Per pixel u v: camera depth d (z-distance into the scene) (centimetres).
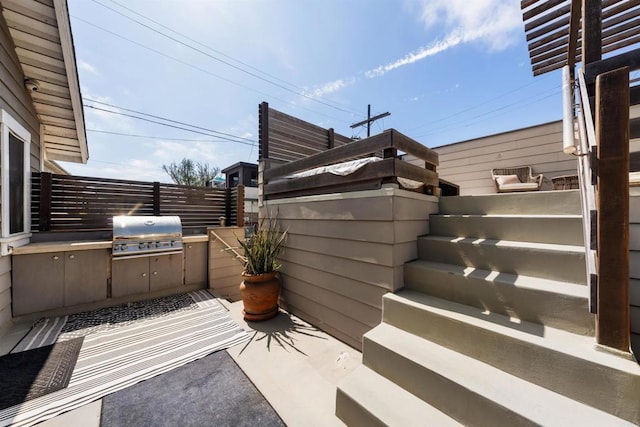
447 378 120
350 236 223
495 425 105
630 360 100
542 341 117
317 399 157
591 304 110
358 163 218
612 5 209
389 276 192
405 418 119
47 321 269
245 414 145
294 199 289
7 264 253
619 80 101
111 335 238
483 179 468
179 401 154
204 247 407
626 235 102
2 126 234
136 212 390
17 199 271
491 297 153
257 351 211
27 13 268
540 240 175
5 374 177
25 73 321
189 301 339
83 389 163
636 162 106
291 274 295
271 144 349
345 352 211
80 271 300
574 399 105
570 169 386
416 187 223
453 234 220
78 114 381
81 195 343
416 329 161
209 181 1734
